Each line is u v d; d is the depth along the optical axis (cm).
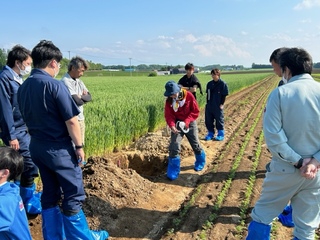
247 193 569
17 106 443
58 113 352
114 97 1470
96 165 567
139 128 1003
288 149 305
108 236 436
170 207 536
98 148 776
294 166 313
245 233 450
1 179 257
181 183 636
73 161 366
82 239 375
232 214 505
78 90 601
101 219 467
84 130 666
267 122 315
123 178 558
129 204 517
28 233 263
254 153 847
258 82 5350
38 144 356
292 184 320
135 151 790
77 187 369
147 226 472
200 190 597
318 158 306
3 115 422
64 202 369
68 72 595
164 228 471
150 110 1099
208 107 1002
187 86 938
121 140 888
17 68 442
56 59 362
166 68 13388
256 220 345
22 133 458
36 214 480
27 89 350
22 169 273
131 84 3266
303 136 308
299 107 304
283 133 309
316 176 314
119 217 479
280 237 438
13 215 246
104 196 506
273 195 335
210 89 991
